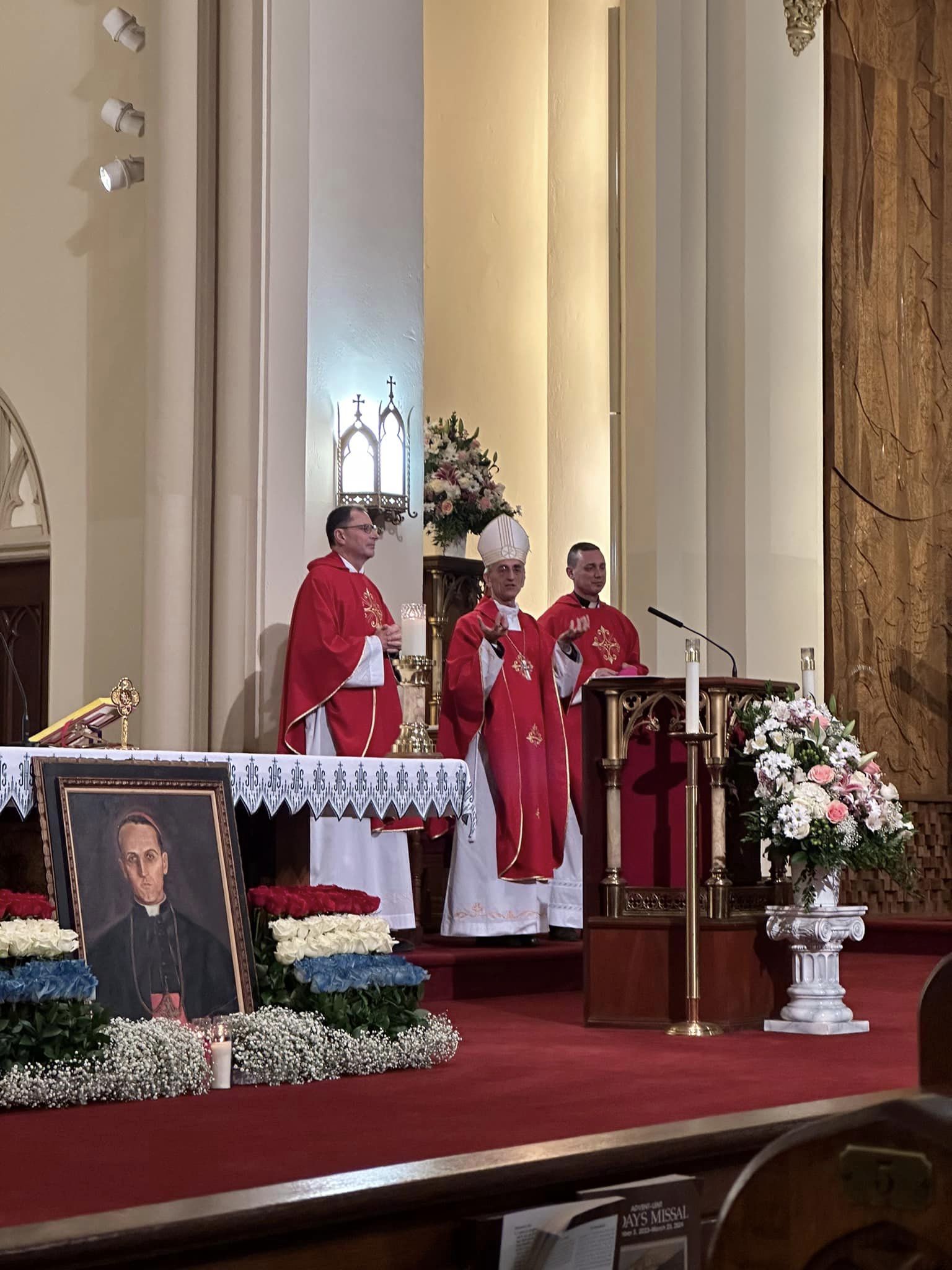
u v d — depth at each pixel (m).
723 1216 1.56
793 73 10.91
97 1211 3.13
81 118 9.39
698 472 10.59
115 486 9.08
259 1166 3.57
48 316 9.41
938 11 11.93
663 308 10.49
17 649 9.48
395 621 8.48
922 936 10.01
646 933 6.25
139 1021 4.82
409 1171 2.93
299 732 7.44
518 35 12.72
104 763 5.16
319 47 8.39
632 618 10.46
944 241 11.88
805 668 6.45
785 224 10.82
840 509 11.12
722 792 6.20
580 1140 3.25
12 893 4.87
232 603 8.05
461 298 12.31
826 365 11.02
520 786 8.09
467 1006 7.18
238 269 8.19
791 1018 6.12
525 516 12.45
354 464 8.27
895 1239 1.51
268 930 5.42
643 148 10.62
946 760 11.62
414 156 8.79
